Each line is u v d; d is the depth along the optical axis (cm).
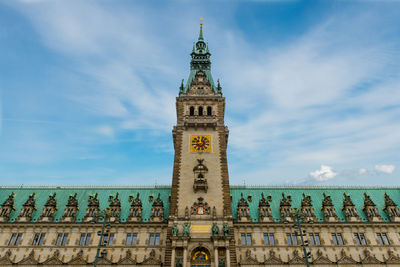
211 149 6047
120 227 5669
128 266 5212
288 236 5616
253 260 5225
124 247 5438
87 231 5619
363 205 6266
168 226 5119
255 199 6500
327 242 5538
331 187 6962
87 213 5859
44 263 5194
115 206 5991
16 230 5597
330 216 5866
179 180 5638
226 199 5431
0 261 5191
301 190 6881
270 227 5656
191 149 6041
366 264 5275
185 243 4812
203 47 8612
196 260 4800
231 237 4978
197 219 5150
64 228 5628
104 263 5241
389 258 5347
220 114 6644
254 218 5878
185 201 5400
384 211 6172
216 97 6812
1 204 6259
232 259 4797
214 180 5647
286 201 6066
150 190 6838
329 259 5306
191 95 6956
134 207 5947
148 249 5409
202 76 7450
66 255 5331
